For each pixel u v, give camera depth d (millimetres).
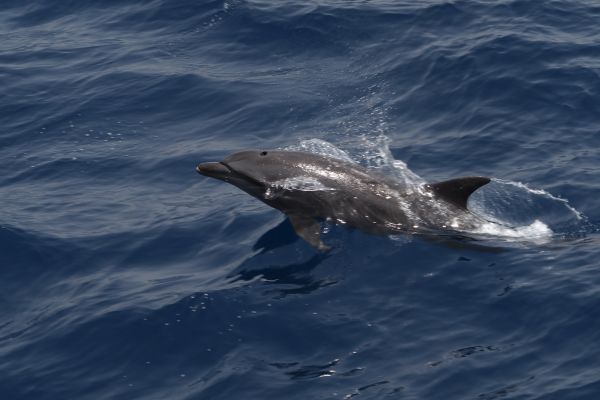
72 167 41031
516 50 45219
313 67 47188
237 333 28672
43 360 28594
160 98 45875
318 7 51188
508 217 33438
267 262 32156
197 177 39281
